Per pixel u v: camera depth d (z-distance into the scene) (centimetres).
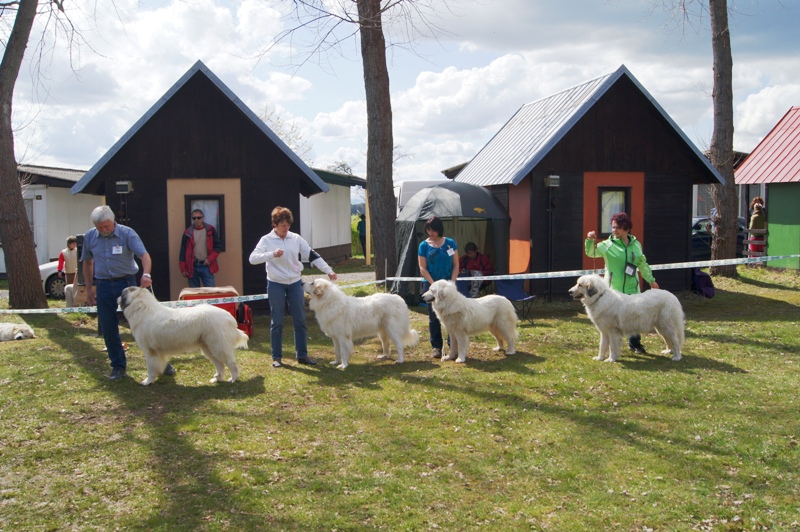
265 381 689
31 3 1174
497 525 384
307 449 496
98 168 1132
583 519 390
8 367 752
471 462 472
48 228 1934
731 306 1188
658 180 1312
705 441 505
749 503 407
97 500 415
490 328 808
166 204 1171
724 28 1499
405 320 781
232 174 1186
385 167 1351
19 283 1205
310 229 2202
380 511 400
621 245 796
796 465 461
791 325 973
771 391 629
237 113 1181
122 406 603
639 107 1288
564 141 1257
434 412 581
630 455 481
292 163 1202
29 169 2017
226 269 1194
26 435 527
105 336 689
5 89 1173
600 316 756
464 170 1653
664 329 759
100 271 679
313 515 394
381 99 1327
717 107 1527
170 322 655
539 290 1262
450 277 802
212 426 545
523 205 1304
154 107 1139
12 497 420
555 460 473
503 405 599
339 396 634
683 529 378
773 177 1631
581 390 643
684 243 1332
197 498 417
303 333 768
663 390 636
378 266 1376
